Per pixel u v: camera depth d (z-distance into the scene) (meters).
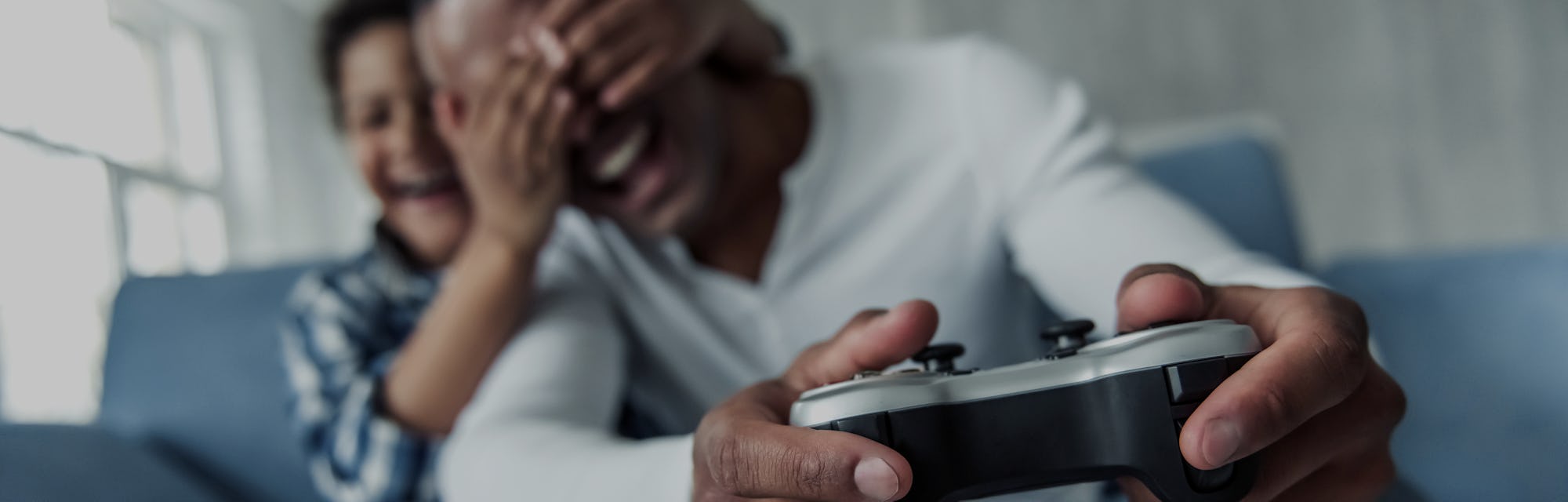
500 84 0.64
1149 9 4.19
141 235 3.43
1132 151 1.17
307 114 4.24
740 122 0.67
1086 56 4.23
